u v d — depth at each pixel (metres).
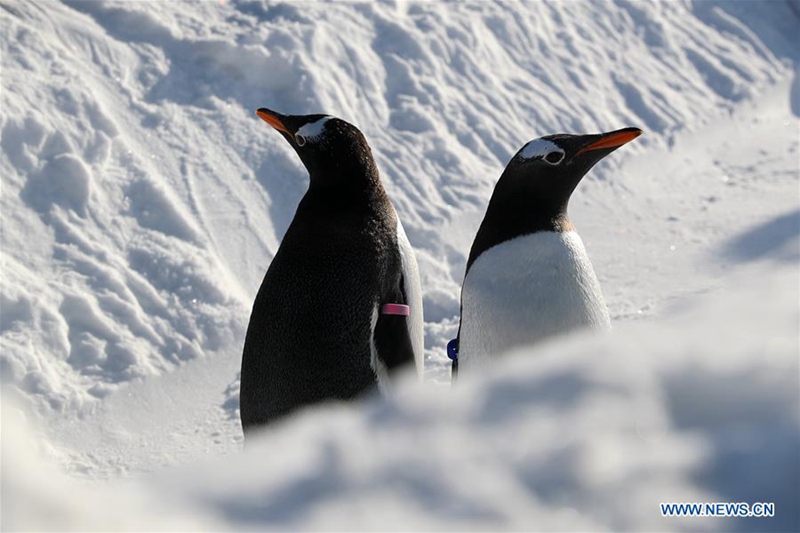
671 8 42.06
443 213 30.50
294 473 2.96
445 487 2.82
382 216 15.12
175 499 2.86
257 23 33.16
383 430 3.09
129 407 22.72
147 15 32.28
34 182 26.73
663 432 2.94
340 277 14.35
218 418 22.33
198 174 28.83
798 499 2.73
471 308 14.35
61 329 23.77
